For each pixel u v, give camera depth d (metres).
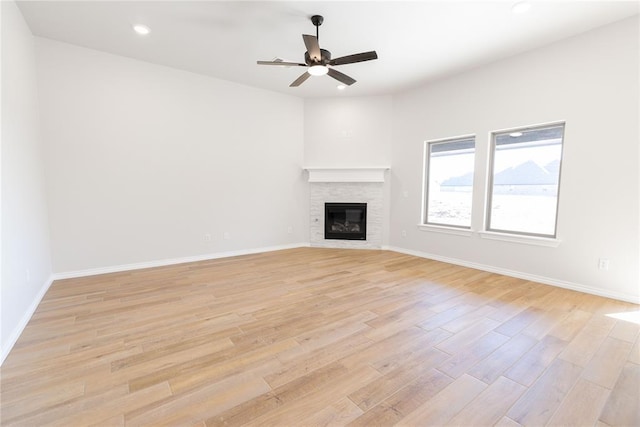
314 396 1.71
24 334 2.40
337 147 5.84
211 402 1.66
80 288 3.46
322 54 3.13
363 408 1.62
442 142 4.98
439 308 2.95
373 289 3.49
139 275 3.99
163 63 4.27
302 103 5.86
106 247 4.09
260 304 3.04
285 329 2.51
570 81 3.40
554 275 3.64
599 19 3.03
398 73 4.52
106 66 3.93
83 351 2.17
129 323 2.60
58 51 3.62
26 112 3.07
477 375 1.91
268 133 5.47
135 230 4.29
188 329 2.51
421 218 5.24
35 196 3.21
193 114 4.65
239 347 2.23
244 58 4.10
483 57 3.96
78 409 1.60
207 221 4.91
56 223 3.74
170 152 4.49
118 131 4.07
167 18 3.11
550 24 3.13
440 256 4.93
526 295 3.31
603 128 3.19
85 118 3.84
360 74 4.57
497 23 3.12
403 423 1.52
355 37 3.45
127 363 2.02
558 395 1.72
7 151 2.44
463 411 1.60
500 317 2.75
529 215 3.97
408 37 3.44
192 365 2.01
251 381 1.84
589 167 3.30
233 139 5.08
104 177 4.01
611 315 2.78
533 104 3.71
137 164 4.24
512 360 2.08
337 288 3.52
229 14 3.02
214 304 3.03
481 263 4.38
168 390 1.76
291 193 5.84
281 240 5.79
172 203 4.56
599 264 3.28
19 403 1.64
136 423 1.51
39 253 3.23
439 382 1.84
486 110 4.21
